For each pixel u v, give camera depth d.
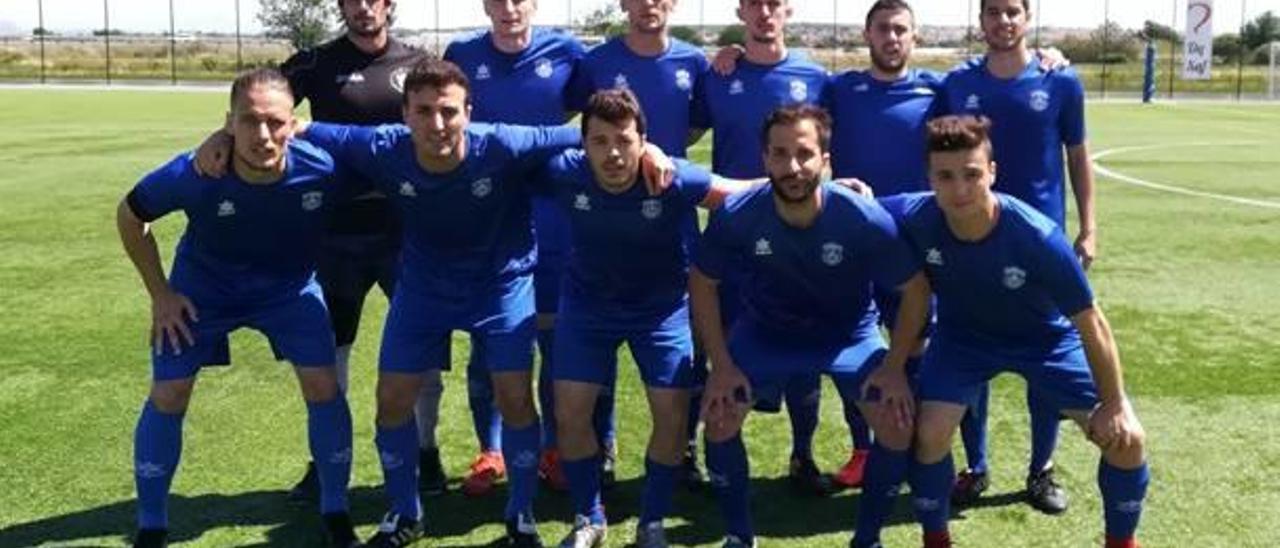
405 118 3.93
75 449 5.09
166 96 32.03
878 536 4.04
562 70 5.01
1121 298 8.07
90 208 11.70
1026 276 3.68
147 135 19.75
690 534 4.33
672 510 4.55
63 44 57.81
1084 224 4.76
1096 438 3.76
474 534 4.30
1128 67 49.75
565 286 4.26
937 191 3.58
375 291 8.33
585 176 3.93
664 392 4.06
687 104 4.98
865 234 3.81
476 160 3.90
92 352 6.61
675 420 4.07
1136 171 15.83
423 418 4.65
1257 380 6.11
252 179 3.80
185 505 4.52
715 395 3.99
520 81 4.96
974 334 3.97
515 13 4.88
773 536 4.28
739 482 4.02
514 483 4.15
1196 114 28.56
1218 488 4.66
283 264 4.05
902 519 4.43
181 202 3.83
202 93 33.75
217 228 3.90
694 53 5.00
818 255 3.91
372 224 4.61
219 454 5.06
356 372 6.36
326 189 3.97
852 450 5.07
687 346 4.13
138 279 8.51
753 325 4.26
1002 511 4.49
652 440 4.11
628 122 3.75
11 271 8.78
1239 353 6.64
